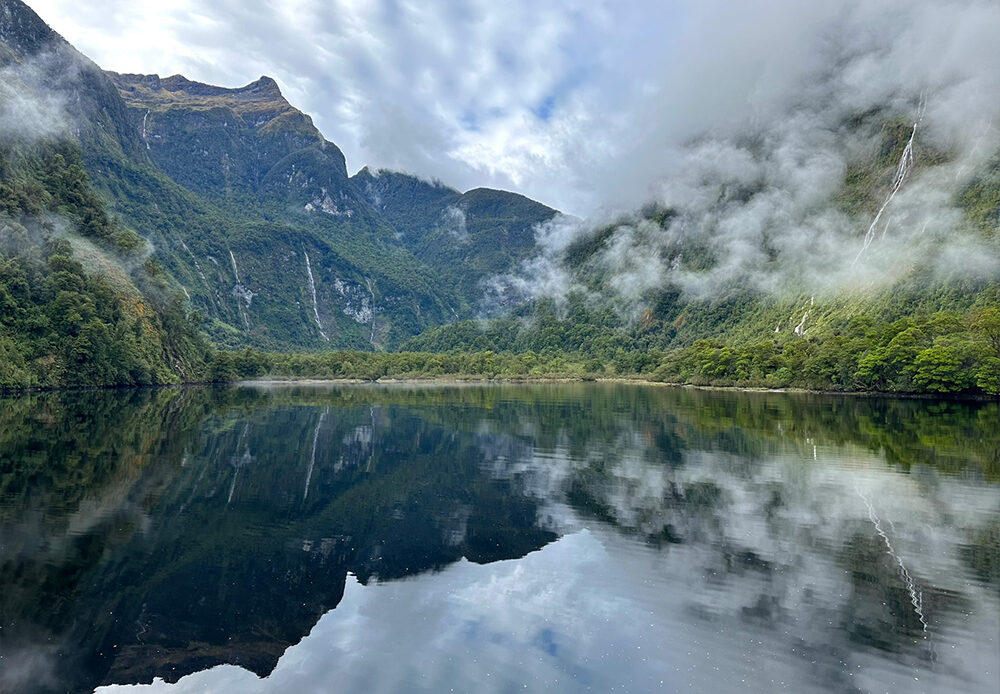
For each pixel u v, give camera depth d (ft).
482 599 67.10
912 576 73.36
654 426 224.53
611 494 116.67
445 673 51.19
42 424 199.93
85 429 191.21
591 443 181.37
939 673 51.62
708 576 73.82
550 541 88.38
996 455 155.63
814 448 168.96
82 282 433.07
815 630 59.47
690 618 61.93
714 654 54.60
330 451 165.37
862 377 400.26
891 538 88.07
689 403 341.21
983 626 60.49
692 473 136.26
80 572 72.33
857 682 50.06
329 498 112.47
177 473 129.18
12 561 74.79
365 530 92.99
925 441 180.34
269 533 90.27
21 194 490.08
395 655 54.29
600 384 645.10
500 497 114.62
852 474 133.49
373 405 326.85
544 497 114.73
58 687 48.85
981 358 335.67
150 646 55.77
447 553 82.69
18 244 426.51
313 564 77.82
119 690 48.65
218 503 106.32
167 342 570.05
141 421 221.46
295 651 55.21
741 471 138.00
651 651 55.06
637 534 90.99
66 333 408.46
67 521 91.61
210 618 61.57
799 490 118.93
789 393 439.63
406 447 173.99
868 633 58.70
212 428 208.44
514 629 59.77
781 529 93.25
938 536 88.89
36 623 59.36
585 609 64.49
